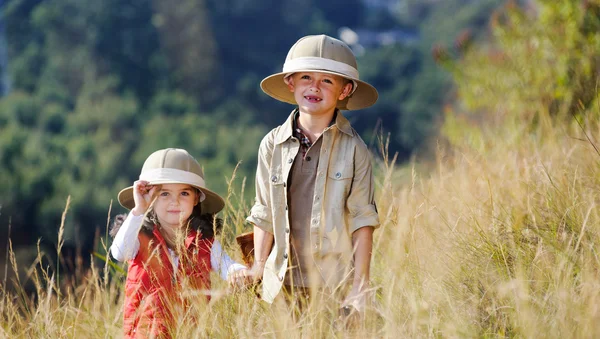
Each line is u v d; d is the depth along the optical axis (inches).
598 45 415.8
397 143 3095.5
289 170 203.9
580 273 169.9
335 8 7790.4
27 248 2144.4
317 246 198.8
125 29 4931.1
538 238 195.0
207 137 3818.9
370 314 171.2
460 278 186.2
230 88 5187.0
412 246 196.2
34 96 4328.3
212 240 213.2
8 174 2591.0
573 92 397.4
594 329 146.0
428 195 238.5
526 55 453.7
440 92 4512.8
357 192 202.2
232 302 191.8
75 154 3218.5
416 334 163.3
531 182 226.8
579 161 239.5
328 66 201.0
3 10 5017.2
